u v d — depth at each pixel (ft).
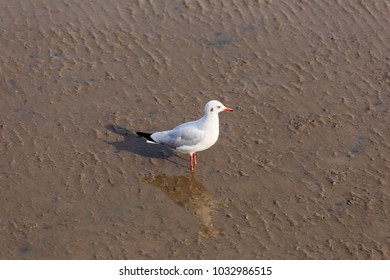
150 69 66.80
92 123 61.26
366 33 70.69
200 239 51.80
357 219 53.11
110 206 54.29
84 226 52.54
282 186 55.93
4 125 60.80
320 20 72.23
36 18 72.54
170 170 57.57
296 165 57.62
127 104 63.16
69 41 69.82
